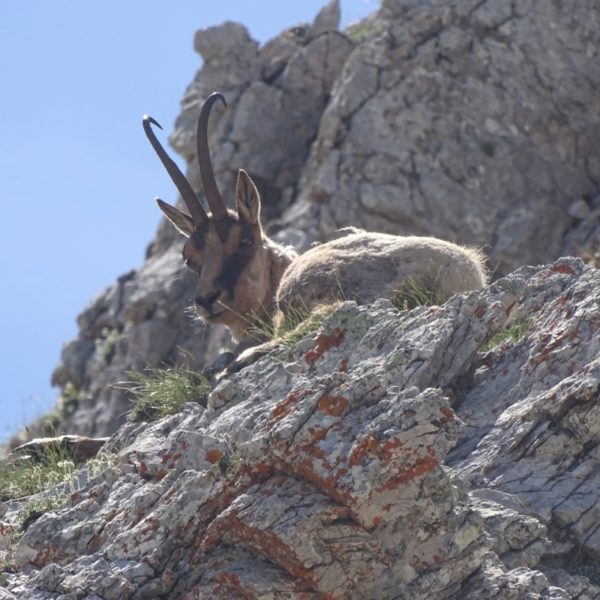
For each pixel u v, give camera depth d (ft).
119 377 264.93
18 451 127.03
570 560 89.45
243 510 86.17
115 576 88.99
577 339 100.89
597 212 238.68
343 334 106.73
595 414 93.35
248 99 275.59
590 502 90.68
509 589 82.48
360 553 83.25
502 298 104.68
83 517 99.86
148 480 101.40
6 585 94.53
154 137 152.25
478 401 102.12
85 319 283.18
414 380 99.30
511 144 245.86
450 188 241.14
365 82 250.57
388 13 260.62
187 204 149.69
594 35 251.80
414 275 124.36
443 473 84.12
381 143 244.22
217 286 143.64
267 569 85.30
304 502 84.74
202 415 108.68
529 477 93.35
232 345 230.07
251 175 269.23
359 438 83.61
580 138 247.70
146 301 269.03
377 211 238.48
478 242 238.48
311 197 244.63
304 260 129.70
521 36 251.19
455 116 247.09
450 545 84.12
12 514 109.81
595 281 105.91
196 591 85.56
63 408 273.13
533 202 241.14
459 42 250.98
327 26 286.87
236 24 287.69
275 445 86.48
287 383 105.40
